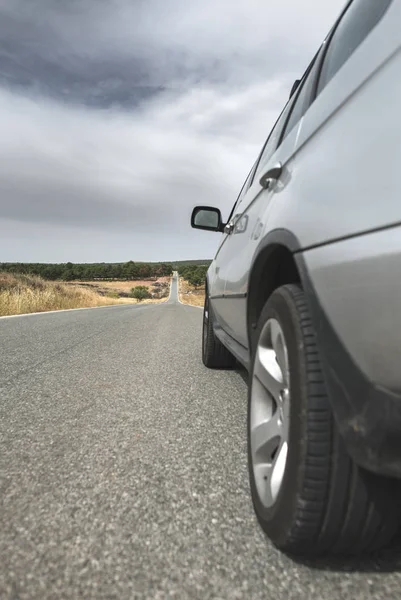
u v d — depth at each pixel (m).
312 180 1.49
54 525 1.57
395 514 1.23
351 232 1.16
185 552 1.41
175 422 2.83
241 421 2.86
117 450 2.32
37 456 2.23
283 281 1.99
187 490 1.86
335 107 1.47
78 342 6.91
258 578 1.29
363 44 1.39
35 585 1.24
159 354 5.75
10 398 3.42
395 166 1.04
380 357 1.04
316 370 1.30
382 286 1.03
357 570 1.33
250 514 1.67
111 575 1.29
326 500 1.22
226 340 3.47
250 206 2.67
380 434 1.04
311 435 1.25
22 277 23.94
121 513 1.66
